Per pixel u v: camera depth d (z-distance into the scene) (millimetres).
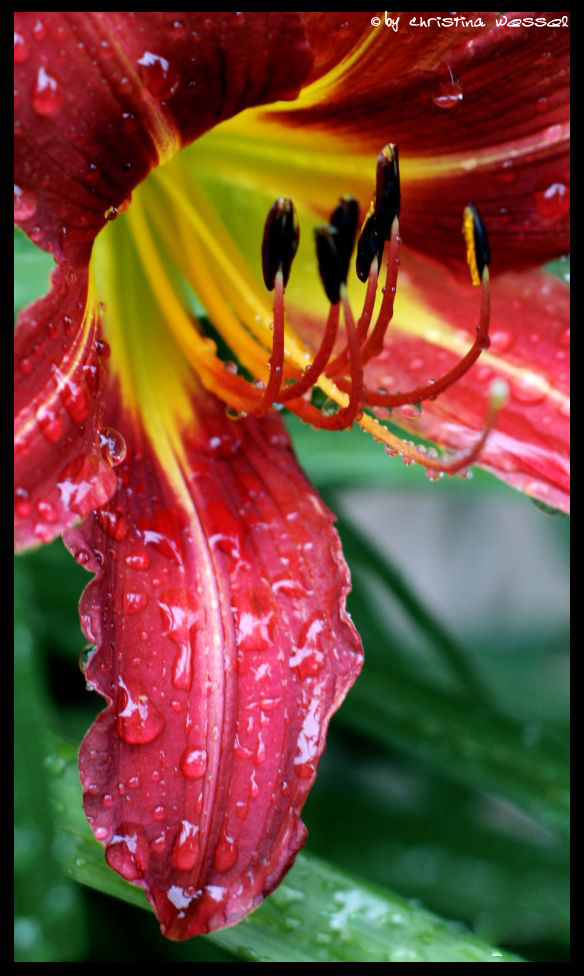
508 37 343
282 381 342
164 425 345
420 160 358
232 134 358
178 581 331
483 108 352
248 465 345
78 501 317
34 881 307
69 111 316
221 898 321
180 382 349
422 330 368
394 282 338
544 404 361
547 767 385
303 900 338
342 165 362
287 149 361
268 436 348
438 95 348
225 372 344
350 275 368
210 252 356
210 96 327
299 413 340
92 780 318
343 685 331
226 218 367
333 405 356
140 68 319
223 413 348
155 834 320
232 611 331
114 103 318
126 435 342
